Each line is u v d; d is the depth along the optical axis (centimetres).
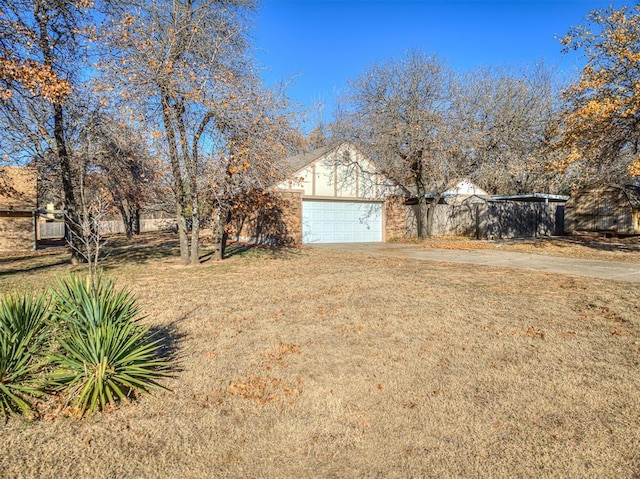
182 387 367
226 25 1049
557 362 419
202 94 967
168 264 1216
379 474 252
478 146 1956
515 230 2284
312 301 688
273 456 271
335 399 346
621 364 412
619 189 2059
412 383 374
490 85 2331
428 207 2177
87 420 309
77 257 1284
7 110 923
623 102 1168
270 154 1077
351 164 2086
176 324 560
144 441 284
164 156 1048
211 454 271
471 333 511
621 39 1186
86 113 1158
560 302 664
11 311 358
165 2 981
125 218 2706
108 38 934
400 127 1805
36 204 1942
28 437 285
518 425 303
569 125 1370
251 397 350
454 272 991
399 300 687
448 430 299
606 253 1396
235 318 589
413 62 1853
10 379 327
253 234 2039
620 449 272
